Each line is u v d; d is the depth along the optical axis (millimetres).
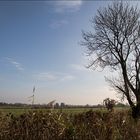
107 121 8664
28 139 6715
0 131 6562
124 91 22375
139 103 17750
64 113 7996
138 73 23016
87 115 8570
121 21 24406
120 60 23875
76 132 7555
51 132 7023
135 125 9906
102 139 7871
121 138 8641
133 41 24172
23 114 7027
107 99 9727
